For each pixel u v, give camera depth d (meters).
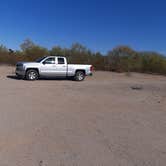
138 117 11.81
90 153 7.34
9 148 7.52
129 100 16.62
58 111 12.50
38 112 12.12
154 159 7.05
